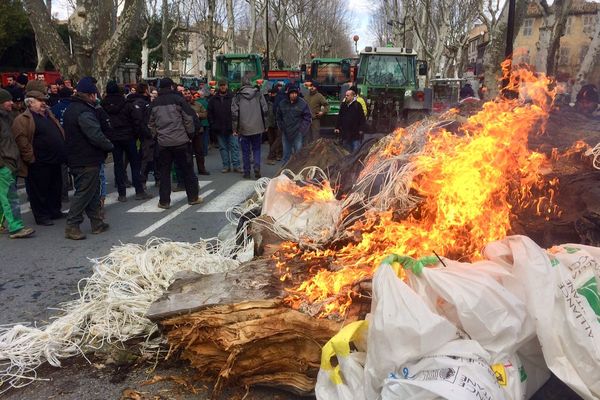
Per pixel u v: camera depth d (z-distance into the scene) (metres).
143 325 3.64
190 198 8.16
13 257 5.77
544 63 15.55
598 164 3.86
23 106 8.67
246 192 9.04
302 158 6.36
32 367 3.42
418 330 2.15
